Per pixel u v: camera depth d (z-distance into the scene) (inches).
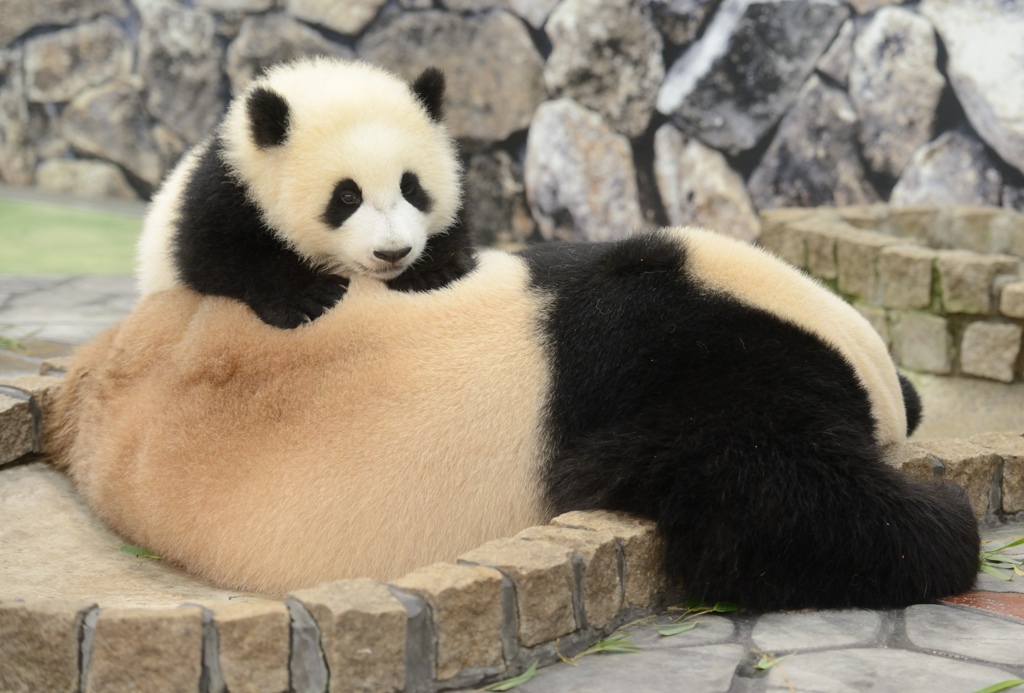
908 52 845.2
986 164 831.1
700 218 927.0
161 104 1074.7
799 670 249.1
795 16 871.7
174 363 319.0
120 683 228.5
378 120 368.2
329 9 999.0
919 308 606.2
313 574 283.1
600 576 268.7
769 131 899.4
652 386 288.8
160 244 378.3
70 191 1115.3
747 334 293.4
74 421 371.6
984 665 250.4
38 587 298.5
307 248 347.9
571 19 929.5
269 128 346.3
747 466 274.7
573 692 242.1
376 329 303.4
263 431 295.7
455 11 962.7
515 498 288.0
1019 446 370.0
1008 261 585.3
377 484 283.6
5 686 233.9
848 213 719.7
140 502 309.7
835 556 277.4
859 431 290.8
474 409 288.7
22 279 782.5
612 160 945.5
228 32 1039.6
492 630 249.0
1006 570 316.5
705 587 281.0
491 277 315.0
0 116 1109.7
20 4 1082.1
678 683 244.4
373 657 233.5
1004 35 807.7
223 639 227.3
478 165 976.9
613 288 300.7
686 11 901.8
